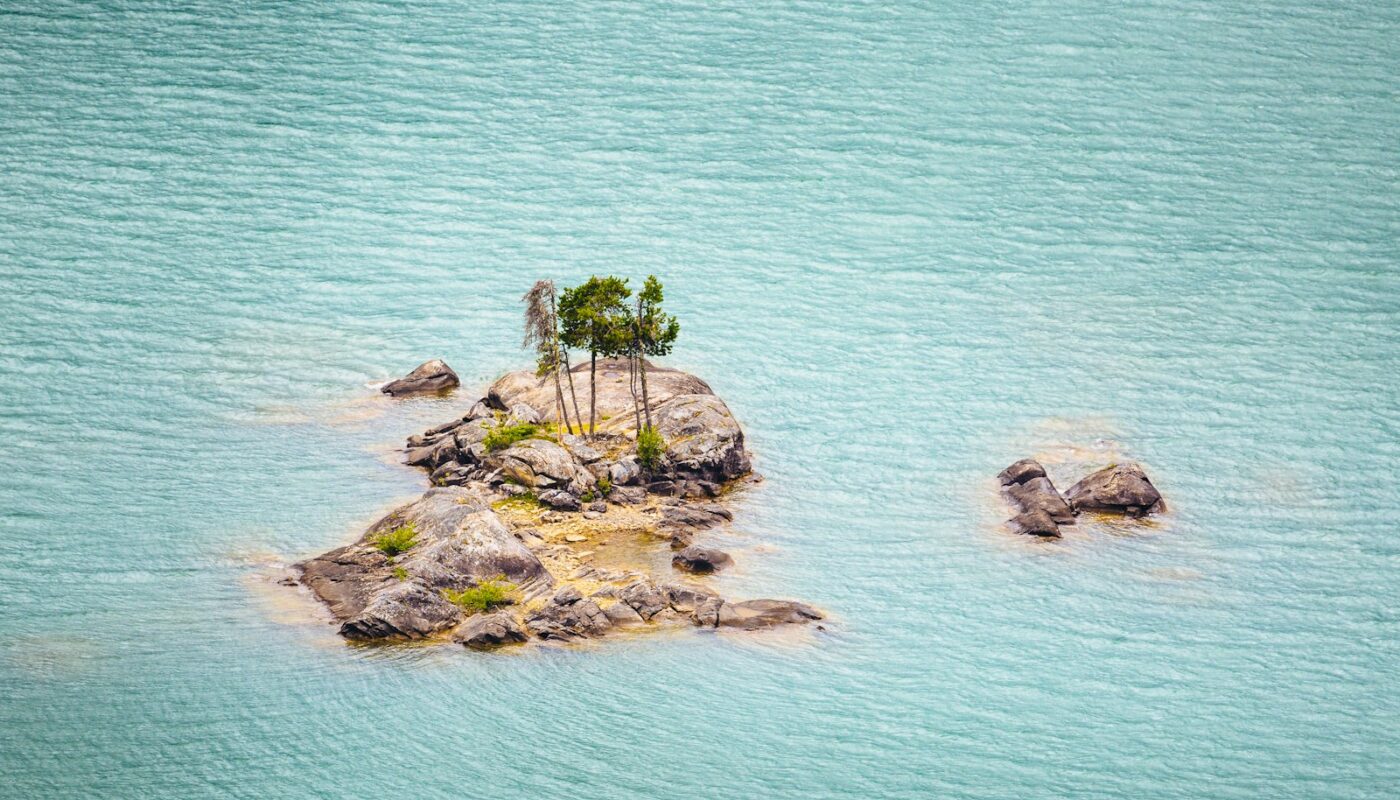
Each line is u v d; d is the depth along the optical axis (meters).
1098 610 168.62
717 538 176.75
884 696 151.88
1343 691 157.38
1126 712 152.50
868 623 163.62
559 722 144.75
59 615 160.88
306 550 172.25
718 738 144.12
